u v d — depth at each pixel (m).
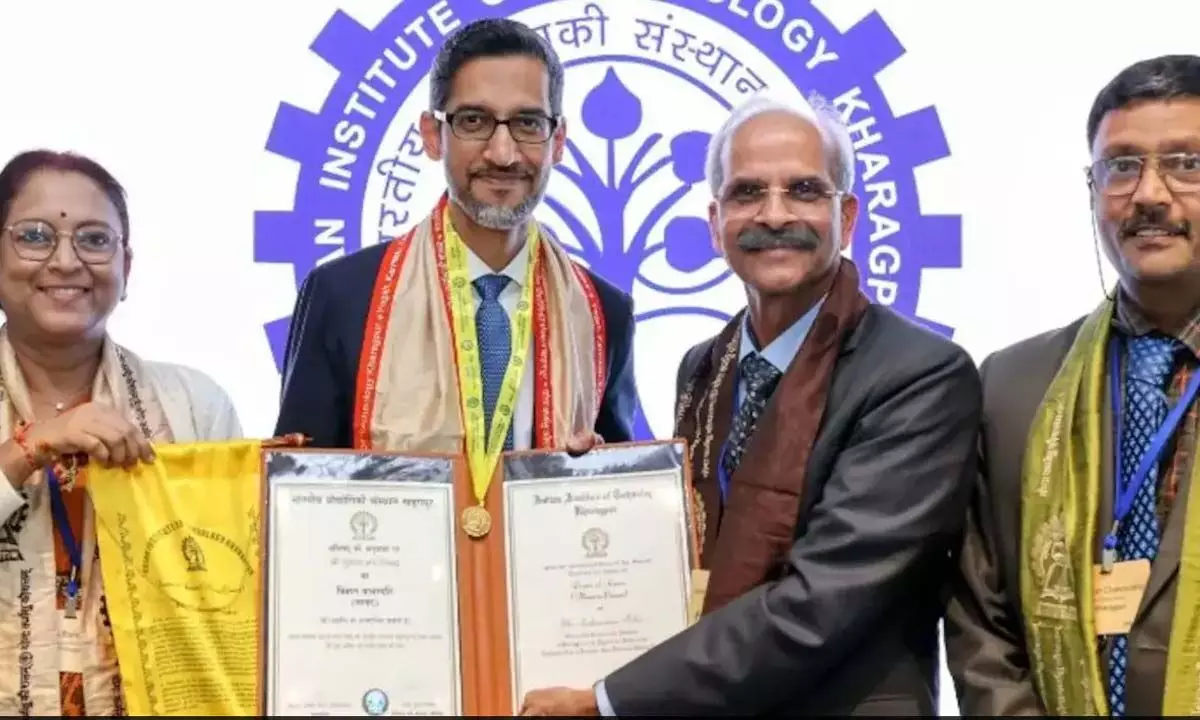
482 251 3.45
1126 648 2.86
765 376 3.17
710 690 2.88
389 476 3.10
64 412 3.16
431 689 3.01
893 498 2.94
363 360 3.36
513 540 3.12
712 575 3.02
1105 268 4.23
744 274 3.12
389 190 4.29
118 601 3.03
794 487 2.99
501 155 3.28
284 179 4.26
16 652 3.02
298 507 3.05
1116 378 3.03
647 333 4.31
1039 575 2.95
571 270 3.52
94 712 3.02
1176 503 2.86
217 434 3.33
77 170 3.15
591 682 3.04
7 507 2.97
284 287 4.24
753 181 3.08
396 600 3.04
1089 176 3.07
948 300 4.27
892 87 4.33
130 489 3.07
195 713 3.02
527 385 3.39
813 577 2.90
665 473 3.13
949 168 4.29
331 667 2.99
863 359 3.06
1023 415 3.11
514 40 3.33
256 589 3.06
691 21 4.38
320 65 4.30
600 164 4.34
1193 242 2.90
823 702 2.98
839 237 3.15
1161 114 2.92
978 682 3.03
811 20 4.36
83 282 3.11
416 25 4.33
